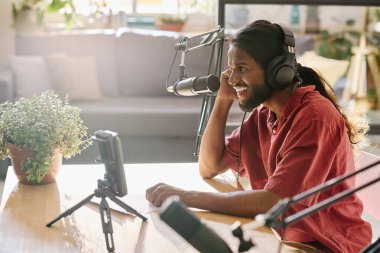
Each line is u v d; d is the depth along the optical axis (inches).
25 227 48.8
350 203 58.8
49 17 184.7
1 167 123.8
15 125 59.7
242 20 74.8
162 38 152.8
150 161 135.3
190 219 26.3
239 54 55.1
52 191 58.9
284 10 76.9
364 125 64.2
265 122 63.7
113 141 47.6
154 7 195.6
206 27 189.5
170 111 134.3
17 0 164.1
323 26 79.6
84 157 128.0
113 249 44.3
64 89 143.3
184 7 193.9
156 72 152.3
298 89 57.2
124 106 138.3
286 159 53.2
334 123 54.5
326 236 56.5
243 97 56.9
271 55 54.6
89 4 181.6
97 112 132.2
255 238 47.3
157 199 54.9
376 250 28.5
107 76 151.6
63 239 46.4
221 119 67.1
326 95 61.2
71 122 61.4
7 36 165.9
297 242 56.7
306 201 52.6
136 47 152.4
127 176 65.5
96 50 152.5
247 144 65.7
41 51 151.8
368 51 81.6
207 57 149.3
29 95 139.7
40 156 58.6
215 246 27.3
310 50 80.4
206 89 58.5
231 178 67.7
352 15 79.7
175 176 66.7
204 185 63.9
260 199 52.2
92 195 48.9
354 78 82.3
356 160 72.8
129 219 51.3
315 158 52.7
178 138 135.3
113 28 186.9
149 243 45.9
